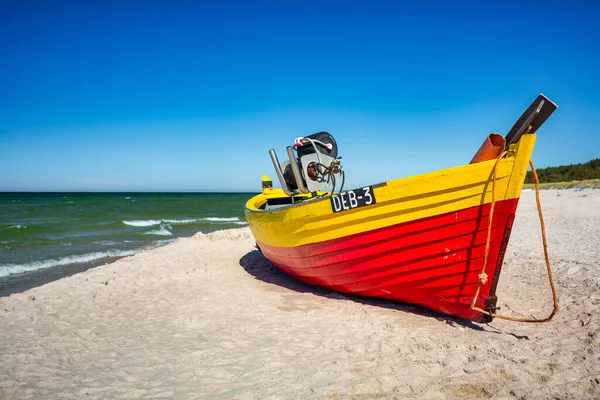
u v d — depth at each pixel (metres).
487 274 4.51
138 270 8.89
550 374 3.49
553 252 9.22
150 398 3.33
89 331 5.16
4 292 8.03
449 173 4.39
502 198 4.24
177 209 40.38
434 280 4.86
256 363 3.98
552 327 4.72
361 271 5.45
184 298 6.71
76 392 3.48
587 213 17.06
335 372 3.70
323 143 6.72
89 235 17.94
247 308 5.96
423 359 3.88
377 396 3.25
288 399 3.24
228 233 15.26
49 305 6.38
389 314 5.34
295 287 7.20
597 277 6.71
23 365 4.10
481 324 4.89
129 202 56.31
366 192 4.99
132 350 4.46
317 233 5.68
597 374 3.46
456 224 4.50
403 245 4.88
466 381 3.42
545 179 50.00
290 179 7.06
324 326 5.00
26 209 36.41
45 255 12.52
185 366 3.97
